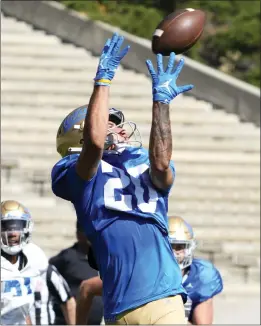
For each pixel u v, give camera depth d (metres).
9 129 42.16
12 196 38.94
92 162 12.02
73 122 12.97
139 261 12.07
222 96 44.97
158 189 12.41
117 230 12.16
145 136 42.12
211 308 18.33
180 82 45.59
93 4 52.34
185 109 44.47
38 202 38.62
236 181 41.59
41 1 48.38
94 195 12.30
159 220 12.27
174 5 56.81
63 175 12.54
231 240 39.25
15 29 47.72
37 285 18.88
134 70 46.28
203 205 40.25
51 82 44.84
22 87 44.31
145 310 11.96
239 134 43.56
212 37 58.22
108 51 12.25
